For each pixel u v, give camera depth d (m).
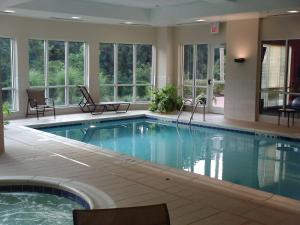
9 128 9.12
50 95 11.76
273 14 9.76
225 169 6.93
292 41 10.04
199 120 11.02
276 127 9.91
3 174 5.36
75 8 9.98
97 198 4.48
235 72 11.16
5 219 4.43
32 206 4.76
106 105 12.40
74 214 2.62
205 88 12.62
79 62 12.21
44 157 6.40
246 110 11.01
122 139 9.47
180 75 13.24
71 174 5.44
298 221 3.93
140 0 9.98
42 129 10.10
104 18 10.81
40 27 11.15
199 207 4.29
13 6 8.95
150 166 5.94
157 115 12.03
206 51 12.46
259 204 4.39
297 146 8.59
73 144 7.45
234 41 11.11
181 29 12.90
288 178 6.39
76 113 12.12
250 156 7.82
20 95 11.00
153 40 13.27
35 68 11.36
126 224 2.63
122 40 12.71
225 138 9.51
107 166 5.90
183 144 8.94
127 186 4.96
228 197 4.61
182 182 5.16
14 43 10.81
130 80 13.27
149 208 2.71
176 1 10.09
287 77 10.23
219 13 9.79
